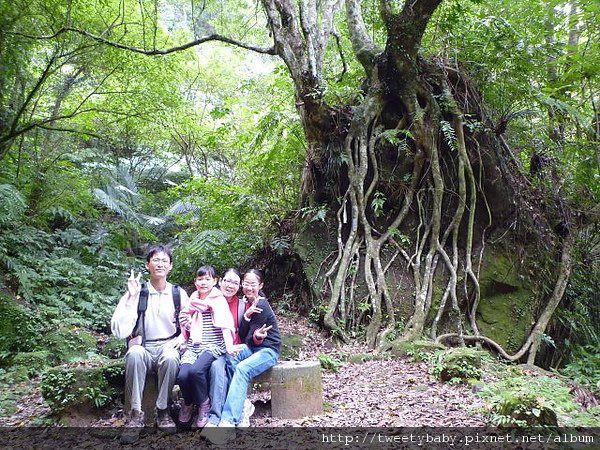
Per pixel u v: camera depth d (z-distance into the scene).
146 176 16.31
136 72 11.32
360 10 9.53
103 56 10.43
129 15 10.96
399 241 8.02
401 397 4.93
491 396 4.72
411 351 6.52
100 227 11.58
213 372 4.25
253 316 4.52
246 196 9.38
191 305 4.40
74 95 11.79
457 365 5.40
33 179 10.11
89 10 9.84
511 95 8.67
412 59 7.98
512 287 8.01
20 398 5.27
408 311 7.49
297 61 8.49
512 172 8.80
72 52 9.04
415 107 8.07
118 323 4.20
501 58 8.48
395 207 8.27
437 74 8.30
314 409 4.48
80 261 9.98
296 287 8.63
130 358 4.20
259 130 9.40
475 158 8.24
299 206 9.08
